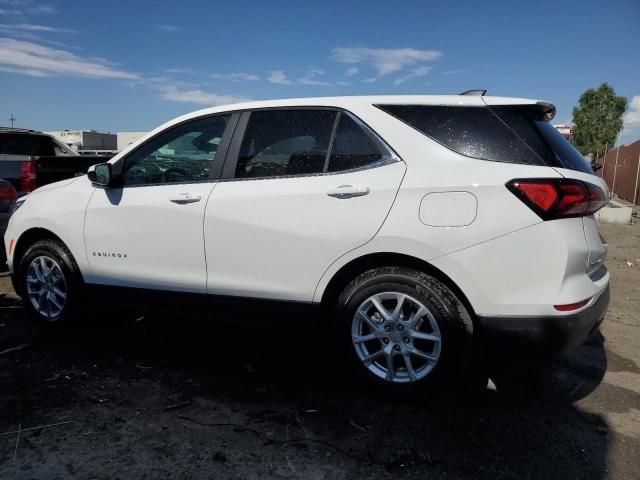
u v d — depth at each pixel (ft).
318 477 7.88
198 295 11.68
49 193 13.94
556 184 8.98
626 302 18.33
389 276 9.87
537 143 9.46
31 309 14.17
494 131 9.70
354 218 9.96
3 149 28.35
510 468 8.22
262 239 10.75
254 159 11.25
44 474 7.77
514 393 10.77
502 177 9.21
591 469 8.27
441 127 9.98
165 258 11.93
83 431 8.98
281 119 11.23
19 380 10.94
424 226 9.48
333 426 9.32
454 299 9.64
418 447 8.72
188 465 8.08
